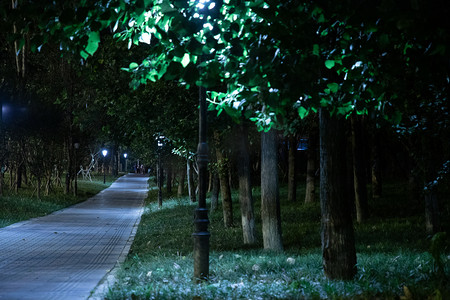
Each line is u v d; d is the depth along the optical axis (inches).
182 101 675.4
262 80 230.5
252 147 979.3
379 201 1174.3
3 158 1539.1
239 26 230.1
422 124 380.2
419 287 279.9
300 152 2463.1
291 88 215.6
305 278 343.9
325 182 340.5
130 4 231.8
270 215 597.0
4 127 1467.8
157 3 237.1
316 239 700.0
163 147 1241.4
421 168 519.5
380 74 253.1
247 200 700.0
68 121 1782.7
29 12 222.2
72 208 1514.5
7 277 438.0
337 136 338.0
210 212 1180.5
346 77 264.2
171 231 862.5
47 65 1492.4
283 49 222.8
